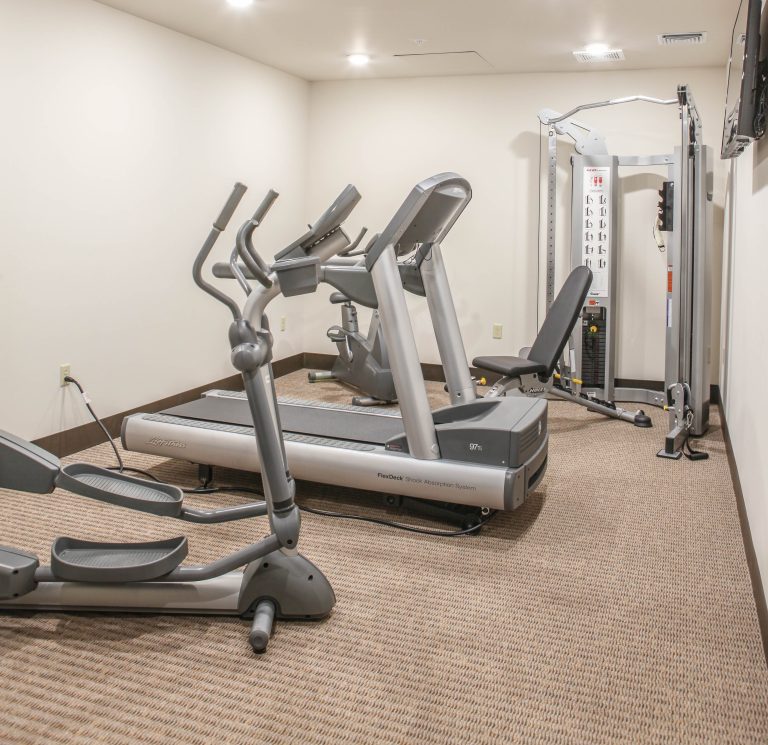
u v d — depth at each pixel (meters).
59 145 3.63
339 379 5.51
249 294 2.20
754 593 2.42
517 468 2.81
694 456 3.85
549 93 5.32
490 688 1.93
